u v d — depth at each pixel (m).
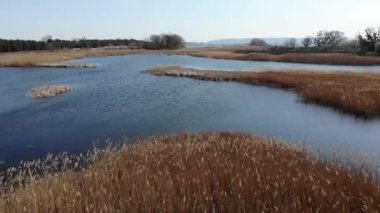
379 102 18.42
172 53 96.38
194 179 6.49
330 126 16.31
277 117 18.70
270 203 5.48
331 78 30.83
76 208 5.53
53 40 119.06
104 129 16.81
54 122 18.47
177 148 10.01
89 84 34.12
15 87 32.50
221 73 39.31
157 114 20.05
